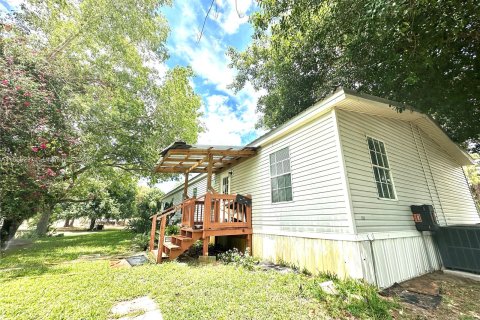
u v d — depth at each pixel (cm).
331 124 460
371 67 546
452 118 658
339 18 471
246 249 621
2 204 705
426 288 386
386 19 346
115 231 1788
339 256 402
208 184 635
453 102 534
